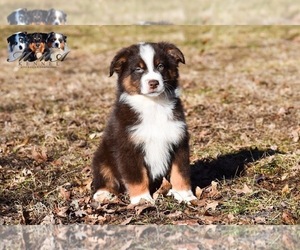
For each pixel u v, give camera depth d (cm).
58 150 880
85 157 835
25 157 855
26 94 1252
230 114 1045
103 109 1112
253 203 650
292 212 630
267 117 1018
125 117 646
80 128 989
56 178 761
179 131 649
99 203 652
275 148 834
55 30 1753
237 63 1498
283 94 1177
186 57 1580
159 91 627
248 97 1163
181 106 665
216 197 669
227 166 762
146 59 644
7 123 1032
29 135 959
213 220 616
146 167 653
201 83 1300
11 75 1425
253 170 750
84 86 1305
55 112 1106
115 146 654
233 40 1717
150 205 633
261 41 1697
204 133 923
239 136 909
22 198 696
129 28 1830
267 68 1434
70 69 1482
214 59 1550
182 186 654
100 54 1622
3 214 659
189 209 639
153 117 642
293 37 1723
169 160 654
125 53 659
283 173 736
